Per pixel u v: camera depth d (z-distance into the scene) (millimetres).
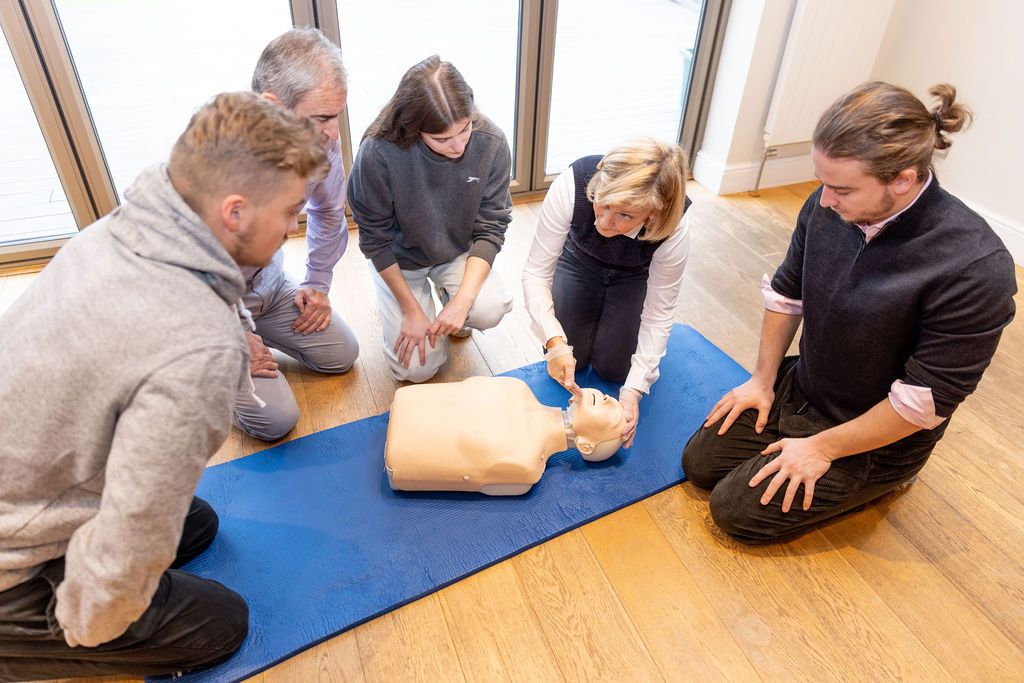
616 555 1365
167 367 703
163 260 727
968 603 1300
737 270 2260
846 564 1363
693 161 2809
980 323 1022
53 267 789
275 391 1514
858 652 1217
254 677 1149
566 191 1408
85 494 843
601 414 1392
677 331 1950
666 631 1239
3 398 747
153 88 2369
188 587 1065
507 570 1330
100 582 753
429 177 1457
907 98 954
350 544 1348
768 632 1243
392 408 1411
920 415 1115
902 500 1497
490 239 1614
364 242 1534
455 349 1871
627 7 3336
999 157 2291
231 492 1438
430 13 2736
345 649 1194
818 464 1269
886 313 1124
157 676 1131
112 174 2164
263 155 716
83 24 2398
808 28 2334
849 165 970
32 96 1812
